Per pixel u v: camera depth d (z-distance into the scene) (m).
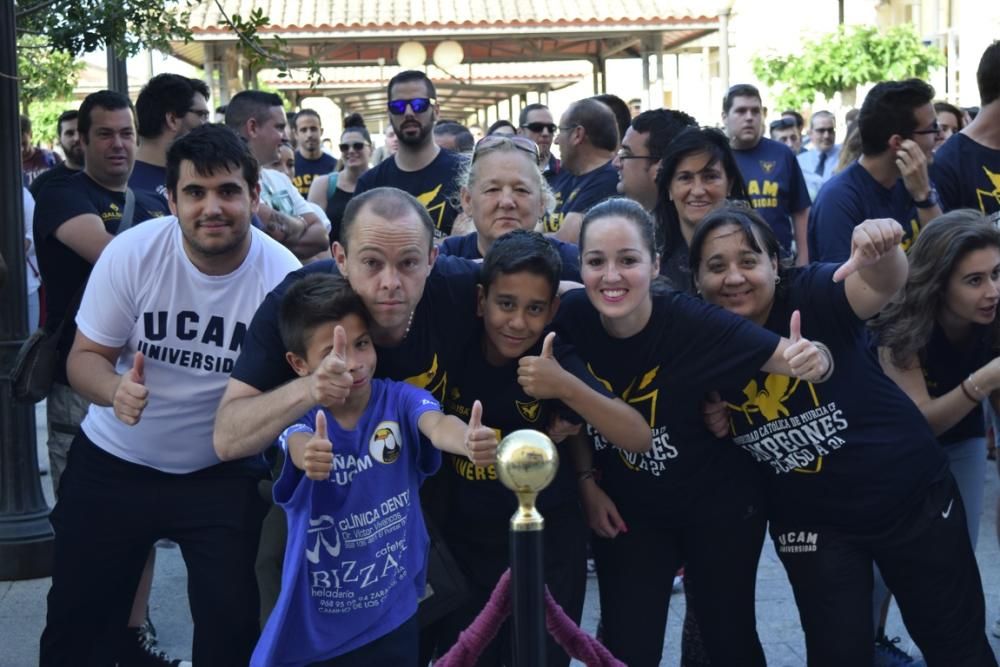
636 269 3.29
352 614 3.19
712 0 15.94
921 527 3.52
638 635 3.67
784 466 3.57
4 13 5.63
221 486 3.80
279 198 6.29
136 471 3.80
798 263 8.30
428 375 3.43
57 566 3.89
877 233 3.23
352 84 22.53
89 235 4.75
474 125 36.62
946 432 4.13
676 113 5.31
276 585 3.31
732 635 3.76
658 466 3.57
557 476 3.49
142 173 5.52
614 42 17.17
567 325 3.52
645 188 5.30
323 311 3.09
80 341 3.76
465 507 3.53
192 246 3.61
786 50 19.33
